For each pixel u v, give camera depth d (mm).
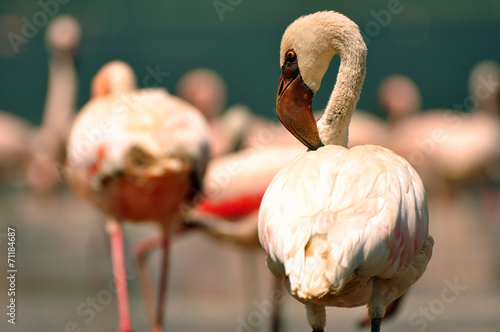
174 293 12414
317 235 5047
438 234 17469
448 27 47500
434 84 41938
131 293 12555
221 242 11523
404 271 5609
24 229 17219
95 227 17406
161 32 46094
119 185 9336
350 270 4957
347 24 6355
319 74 6422
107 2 43250
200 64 43000
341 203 5191
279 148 11680
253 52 45750
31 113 37750
